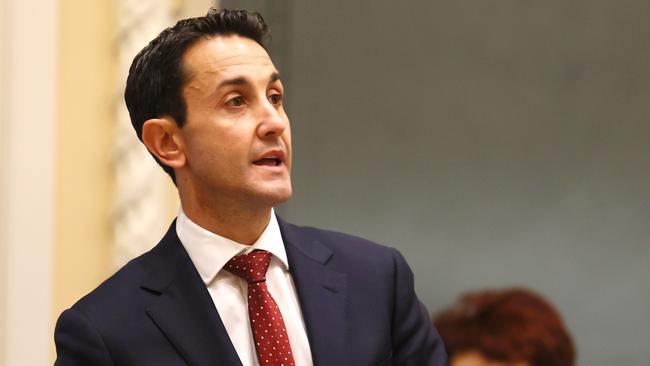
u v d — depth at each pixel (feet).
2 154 26.53
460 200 33.55
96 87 27.71
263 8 32.86
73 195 27.40
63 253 27.25
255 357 15.99
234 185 15.83
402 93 33.60
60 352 15.70
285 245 17.02
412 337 17.24
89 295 16.26
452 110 33.63
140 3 27.81
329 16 33.50
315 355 15.93
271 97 16.44
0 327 26.40
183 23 16.72
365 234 33.45
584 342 33.32
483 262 33.53
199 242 16.52
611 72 33.71
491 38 33.68
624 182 33.55
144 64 16.81
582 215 33.58
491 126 33.65
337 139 33.50
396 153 33.55
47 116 26.86
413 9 33.60
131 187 27.61
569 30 33.73
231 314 16.22
